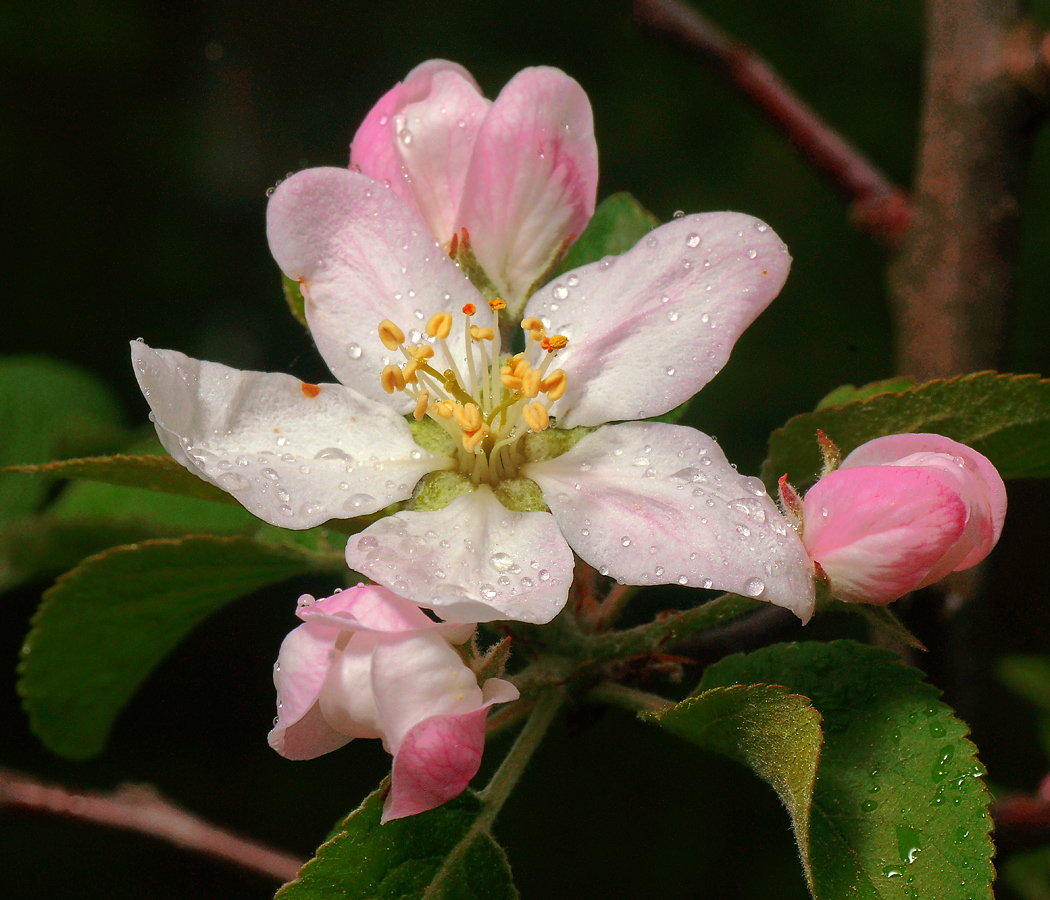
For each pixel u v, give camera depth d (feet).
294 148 2.87
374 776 2.28
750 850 2.10
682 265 0.84
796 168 2.48
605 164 2.56
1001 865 0.91
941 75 0.93
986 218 0.92
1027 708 2.13
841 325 2.36
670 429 0.84
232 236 2.75
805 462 0.87
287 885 0.81
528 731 0.84
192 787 2.25
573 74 2.72
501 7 2.85
